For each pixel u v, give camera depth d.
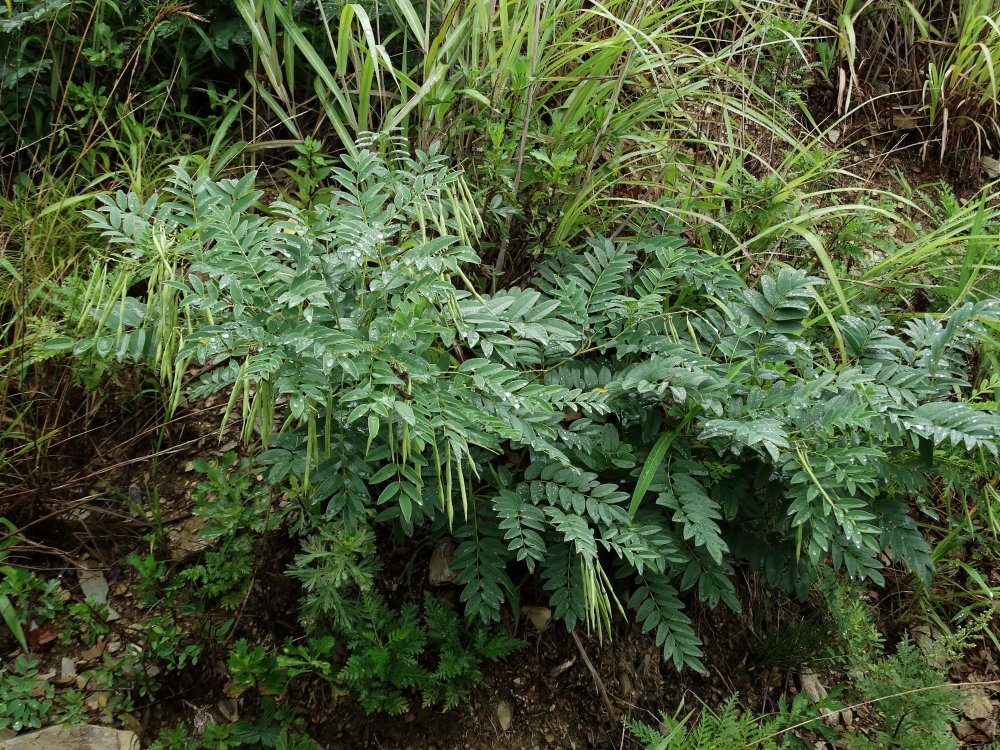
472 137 2.94
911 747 2.46
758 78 3.97
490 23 2.96
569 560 2.41
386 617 2.35
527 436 2.23
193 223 2.13
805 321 2.85
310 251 2.07
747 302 2.71
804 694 2.54
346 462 2.13
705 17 4.11
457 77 2.95
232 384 2.61
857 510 2.29
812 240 2.87
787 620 2.90
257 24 2.94
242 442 2.63
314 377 1.95
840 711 2.59
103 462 2.53
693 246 3.28
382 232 2.14
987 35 4.43
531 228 2.82
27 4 2.97
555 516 2.26
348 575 2.19
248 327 1.94
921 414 2.39
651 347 2.54
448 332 2.12
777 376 2.54
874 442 2.52
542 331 2.42
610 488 2.36
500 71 2.90
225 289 2.13
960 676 2.99
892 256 3.33
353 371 1.83
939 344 2.70
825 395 2.57
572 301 2.61
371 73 2.74
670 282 2.75
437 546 2.57
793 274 2.72
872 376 2.38
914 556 2.49
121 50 3.00
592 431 2.48
